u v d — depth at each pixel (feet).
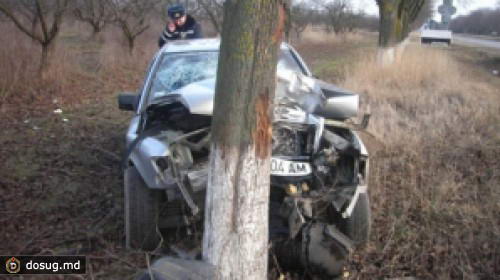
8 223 14.74
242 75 8.90
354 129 13.48
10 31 36.78
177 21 24.47
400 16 42.22
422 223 14.26
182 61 17.11
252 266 9.61
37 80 33.71
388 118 24.48
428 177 17.07
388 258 12.66
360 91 32.68
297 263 11.85
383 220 14.47
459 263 12.19
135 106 16.55
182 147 12.53
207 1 58.95
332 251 11.50
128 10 50.78
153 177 12.17
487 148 20.59
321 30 135.33
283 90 13.38
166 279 9.41
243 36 8.77
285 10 9.02
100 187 17.56
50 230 14.40
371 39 126.21
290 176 12.42
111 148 22.20
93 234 14.02
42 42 34.30
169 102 13.53
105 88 37.14
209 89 13.20
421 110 27.61
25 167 19.47
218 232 9.51
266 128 9.23
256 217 9.47
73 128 25.54
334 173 13.04
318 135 12.67
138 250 12.51
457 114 26.35
